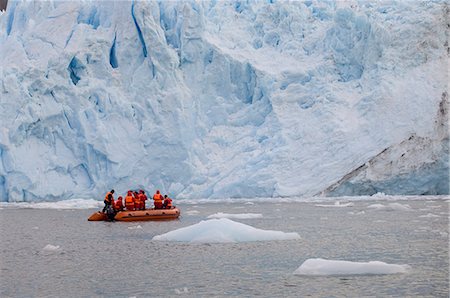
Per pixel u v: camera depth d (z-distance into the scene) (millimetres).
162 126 99875
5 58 104875
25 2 113375
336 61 101500
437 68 94438
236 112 104875
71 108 98625
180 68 105625
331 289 28875
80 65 101000
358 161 88750
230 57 105000
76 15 109312
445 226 52344
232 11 113062
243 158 97875
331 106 95750
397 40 96625
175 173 99312
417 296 27453
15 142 94625
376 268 32281
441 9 97875
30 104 95688
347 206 75062
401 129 89188
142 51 105000
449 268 33281
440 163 87250
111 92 100438
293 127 96438
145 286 30688
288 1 110500
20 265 37219
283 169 92000
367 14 99875
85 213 76438
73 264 37312
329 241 44531
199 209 75438
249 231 45781
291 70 102188
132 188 98438
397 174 87688
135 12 102688
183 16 105438
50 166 96562
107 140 97438
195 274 33281
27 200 95562
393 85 93250
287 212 68750
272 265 35312
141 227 57188
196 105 103875
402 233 48250
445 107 89625
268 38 109188
